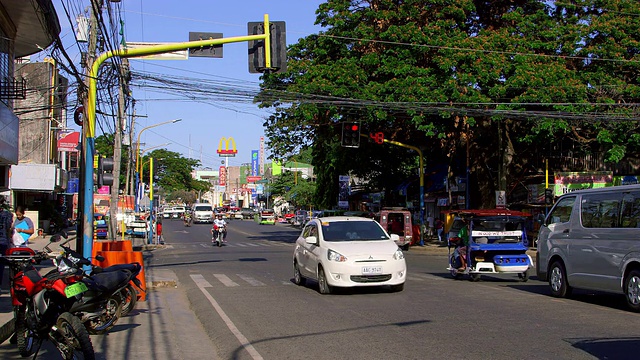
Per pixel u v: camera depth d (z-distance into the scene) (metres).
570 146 32.28
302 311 11.21
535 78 25.62
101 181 17.94
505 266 15.71
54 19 14.42
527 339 8.36
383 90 26.86
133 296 9.88
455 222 17.41
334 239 14.09
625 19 27.28
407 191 43.88
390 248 13.60
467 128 31.03
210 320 10.54
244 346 8.37
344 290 14.15
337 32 29.03
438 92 26.22
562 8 29.72
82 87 15.41
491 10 30.91
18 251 8.23
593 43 27.95
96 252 14.44
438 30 27.20
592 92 26.61
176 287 15.99
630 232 10.77
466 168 33.34
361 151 37.69
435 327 9.34
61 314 7.26
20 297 7.87
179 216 89.06
